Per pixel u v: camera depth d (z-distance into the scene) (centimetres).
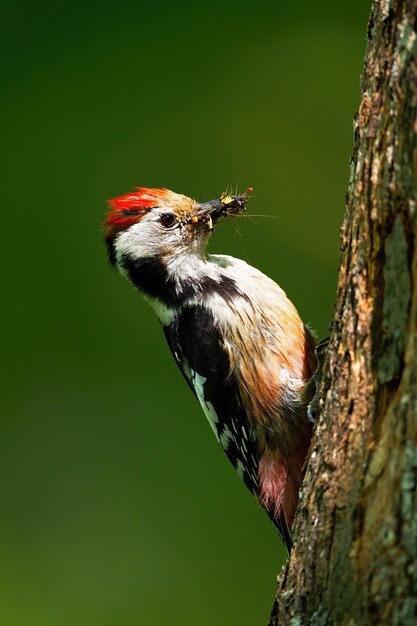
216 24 1452
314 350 765
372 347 494
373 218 498
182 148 1380
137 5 1466
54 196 1370
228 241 1309
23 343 1290
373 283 497
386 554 452
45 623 1092
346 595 473
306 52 1418
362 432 491
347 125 1372
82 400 1255
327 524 498
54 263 1338
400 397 461
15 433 1232
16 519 1174
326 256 1306
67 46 1448
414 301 466
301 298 1285
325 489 505
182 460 1201
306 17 1444
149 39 1448
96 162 1388
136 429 1231
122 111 1412
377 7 511
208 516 1150
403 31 486
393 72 491
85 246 1344
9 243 1345
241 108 1398
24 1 1462
